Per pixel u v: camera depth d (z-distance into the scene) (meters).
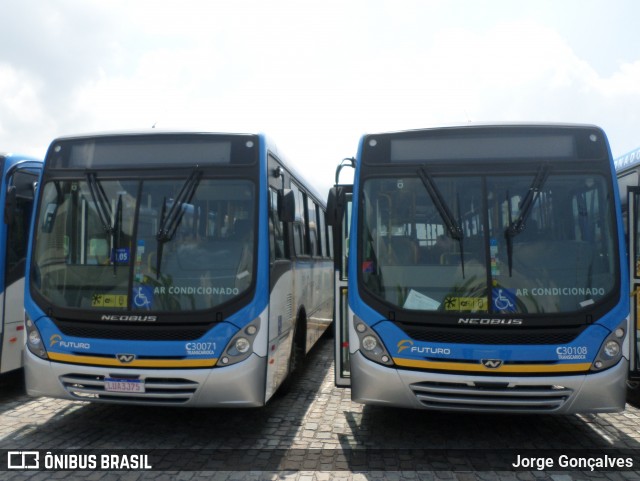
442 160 5.54
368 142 5.72
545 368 5.03
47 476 4.67
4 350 7.00
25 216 7.53
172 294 5.44
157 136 5.84
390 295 5.34
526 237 5.29
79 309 5.49
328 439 5.64
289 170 7.26
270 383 5.68
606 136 5.48
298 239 7.77
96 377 5.43
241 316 5.38
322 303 10.34
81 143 5.92
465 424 6.18
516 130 5.51
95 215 5.70
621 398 5.07
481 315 5.15
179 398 5.32
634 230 6.43
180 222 5.61
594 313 5.11
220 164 5.75
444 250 5.35
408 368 5.19
